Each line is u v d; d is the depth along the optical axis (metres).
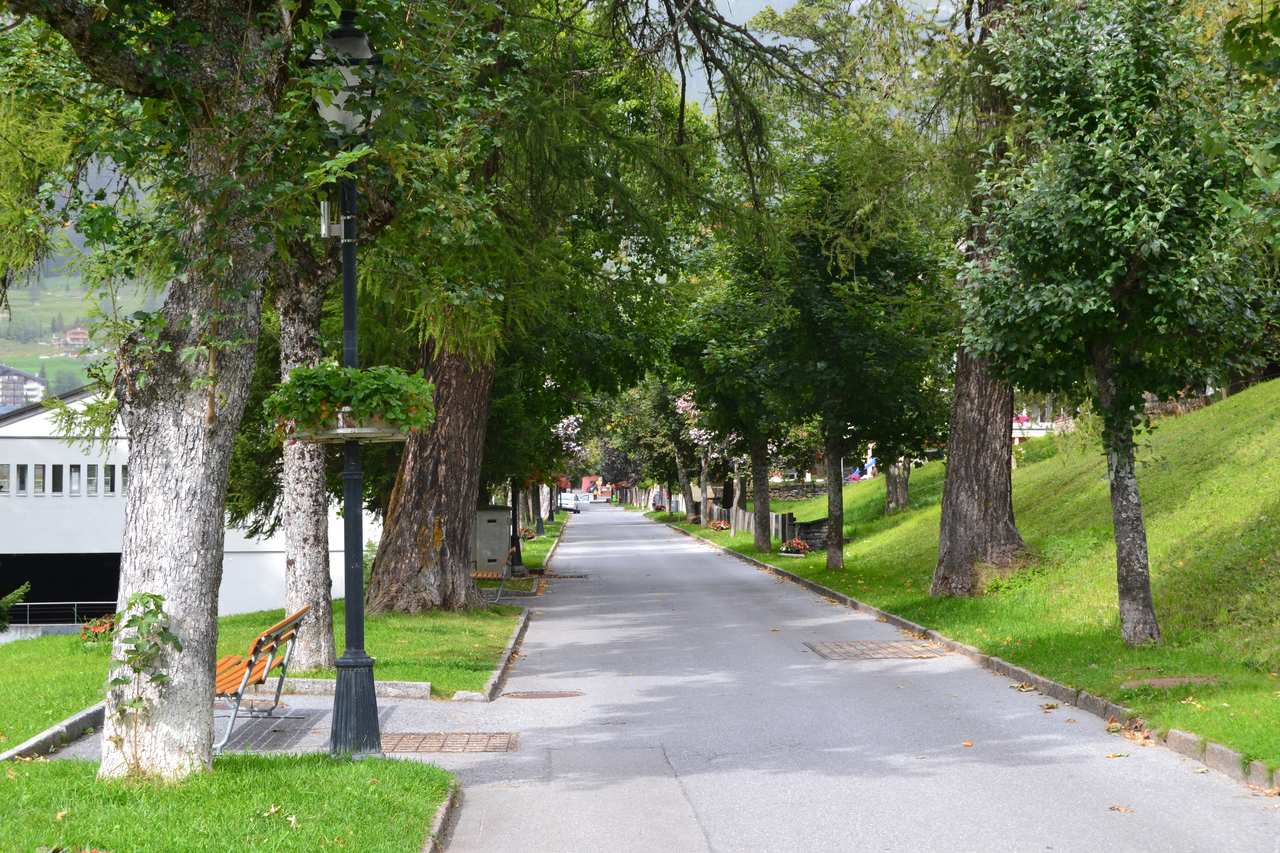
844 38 21.00
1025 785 9.27
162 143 9.36
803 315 31.92
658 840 7.90
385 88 10.55
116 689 8.63
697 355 37.81
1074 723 11.86
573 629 23.50
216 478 8.91
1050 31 15.47
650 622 24.31
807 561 39.81
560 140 20.14
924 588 26.89
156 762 8.57
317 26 9.62
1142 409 15.60
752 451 47.25
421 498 25.62
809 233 26.97
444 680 15.52
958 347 24.19
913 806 8.69
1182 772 9.52
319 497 16.11
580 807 8.88
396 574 25.50
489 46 16.78
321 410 9.91
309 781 8.57
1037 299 14.93
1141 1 14.70
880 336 31.88
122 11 8.77
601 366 33.47
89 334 8.66
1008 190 15.76
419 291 16.28
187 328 8.81
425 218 13.20
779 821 8.35
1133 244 14.41
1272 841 7.50
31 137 12.88
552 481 42.81
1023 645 16.73
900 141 20.83
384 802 8.02
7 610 34.84
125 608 8.61
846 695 14.17
